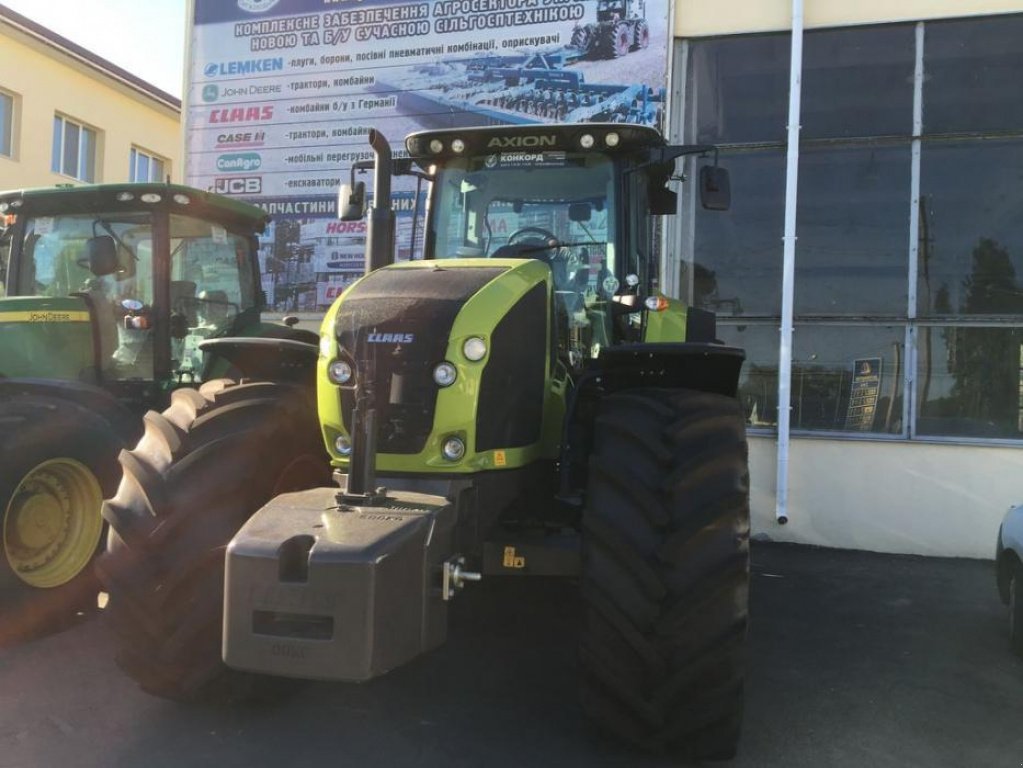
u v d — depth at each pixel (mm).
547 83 7398
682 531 2734
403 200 7773
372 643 2275
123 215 5402
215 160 8305
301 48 8055
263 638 2330
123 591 2863
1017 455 6387
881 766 2988
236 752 2926
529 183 4078
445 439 2801
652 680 2730
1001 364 6578
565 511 3352
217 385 3527
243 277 6152
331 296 8062
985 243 6641
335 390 2904
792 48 6797
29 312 4969
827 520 6746
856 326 6848
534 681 3619
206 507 2961
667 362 3266
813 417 6895
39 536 4207
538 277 3195
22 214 5504
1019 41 6605
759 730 3266
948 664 4051
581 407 3406
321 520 2479
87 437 4352
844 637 4445
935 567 6102
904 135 6793
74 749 2920
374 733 3100
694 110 7234
